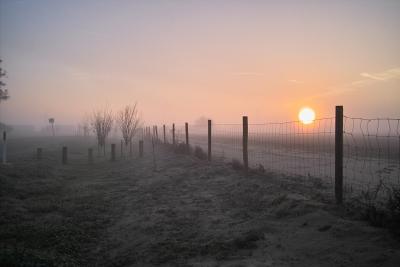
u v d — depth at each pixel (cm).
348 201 878
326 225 704
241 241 712
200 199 1157
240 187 1207
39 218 1055
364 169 1655
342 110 847
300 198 912
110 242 854
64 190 1524
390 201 714
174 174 1705
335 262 561
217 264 630
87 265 712
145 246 786
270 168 1691
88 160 2873
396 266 507
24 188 1479
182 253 712
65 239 854
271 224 798
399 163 1912
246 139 1441
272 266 583
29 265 632
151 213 1054
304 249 634
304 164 1850
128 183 1653
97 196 1372
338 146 848
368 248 577
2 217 1030
